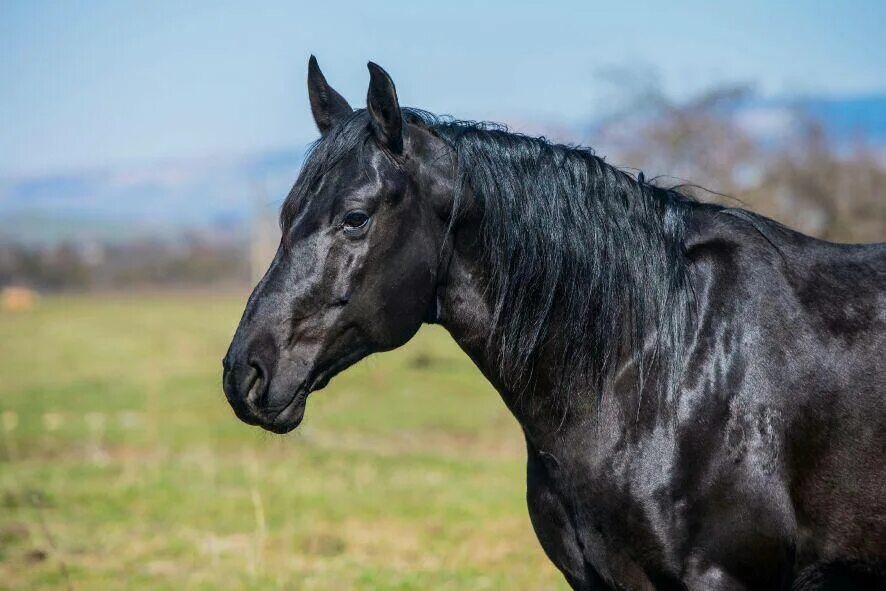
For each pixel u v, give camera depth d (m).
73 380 29.78
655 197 5.10
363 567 9.96
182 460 16.38
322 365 4.68
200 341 44.84
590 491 4.81
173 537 11.27
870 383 4.62
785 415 4.63
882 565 4.62
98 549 10.80
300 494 13.59
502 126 5.24
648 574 4.79
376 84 4.59
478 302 4.96
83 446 18.09
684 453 4.66
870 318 4.73
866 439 4.59
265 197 45.97
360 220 4.60
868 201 23.00
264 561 10.17
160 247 129.00
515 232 4.87
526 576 9.65
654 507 4.66
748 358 4.70
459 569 9.89
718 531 4.62
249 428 20.02
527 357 4.90
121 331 53.03
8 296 81.12
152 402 23.98
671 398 4.71
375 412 21.58
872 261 4.91
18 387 28.20
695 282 4.89
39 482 14.39
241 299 92.69
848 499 4.60
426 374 26.19
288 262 4.61
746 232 4.97
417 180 4.78
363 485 14.27
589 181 4.99
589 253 4.89
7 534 11.30
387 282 4.69
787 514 4.61
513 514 12.44
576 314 4.86
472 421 20.69
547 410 4.92
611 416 4.78
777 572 4.64
